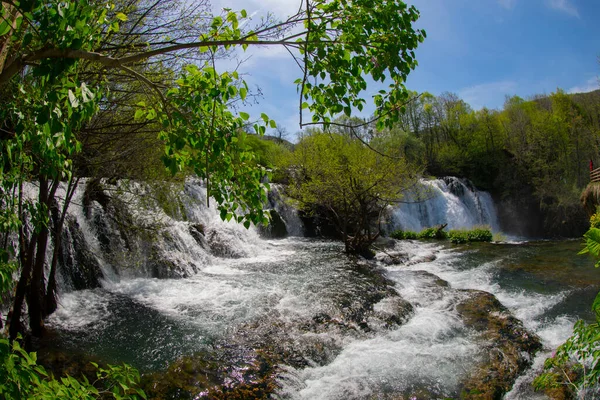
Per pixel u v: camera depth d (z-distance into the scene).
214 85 2.78
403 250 16.89
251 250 15.98
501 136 36.56
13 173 3.12
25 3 1.68
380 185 15.03
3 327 7.22
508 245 18.14
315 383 6.12
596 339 2.97
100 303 9.40
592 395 5.43
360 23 2.58
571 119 35.84
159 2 5.72
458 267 13.70
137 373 2.21
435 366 6.61
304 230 22.47
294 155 18.38
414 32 2.68
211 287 10.89
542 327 8.30
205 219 17.14
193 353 6.88
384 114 2.89
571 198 30.31
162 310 9.03
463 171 36.62
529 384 6.13
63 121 2.07
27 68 3.28
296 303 9.44
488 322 8.38
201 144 2.78
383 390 5.94
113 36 5.33
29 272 7.10
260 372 6.29
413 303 9.63
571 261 14.02
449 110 40.88
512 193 33.91
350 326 8.11
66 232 10.15
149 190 8.84
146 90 3.49
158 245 12.20
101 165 7.15
